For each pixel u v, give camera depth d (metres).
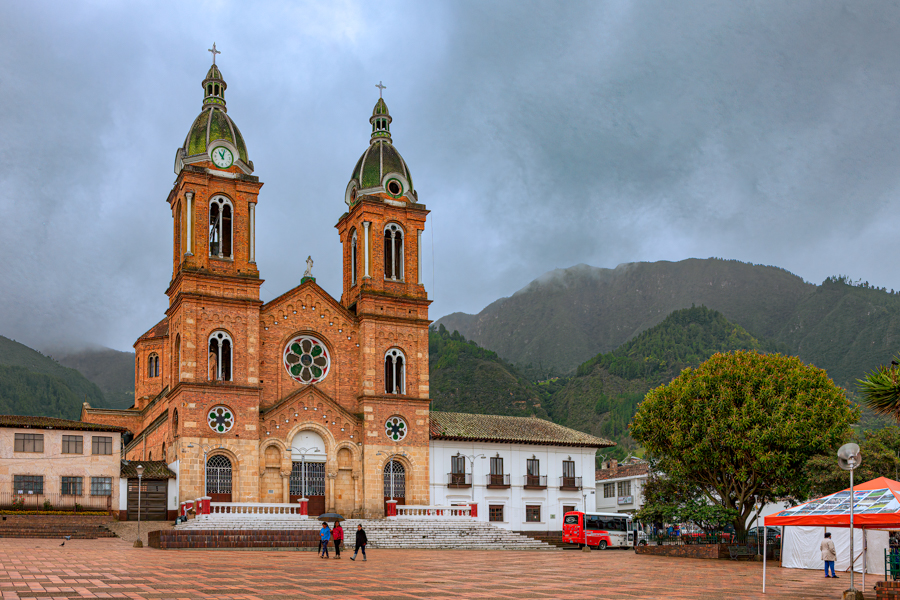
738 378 53.59
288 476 60.94
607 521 67.12
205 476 57.66
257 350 60.84
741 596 27.03
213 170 62.50
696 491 61.56
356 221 69.00
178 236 63.34
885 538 41.56
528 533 73.62
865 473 46.44
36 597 22.30
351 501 63.19
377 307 66.56
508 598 24.55
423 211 69.94
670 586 29.91
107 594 23.11
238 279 61.03
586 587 28.58
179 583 26.17
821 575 39.28
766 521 30.25
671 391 56.44
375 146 71.19
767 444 50.88
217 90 66.50
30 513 54.47
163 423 64.56
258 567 33.47
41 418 59.47
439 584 28.31
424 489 65.25
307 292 64.81
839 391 53.22
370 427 63.97
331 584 27.31
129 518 57.81
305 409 62.47
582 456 78.25
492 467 73.62
